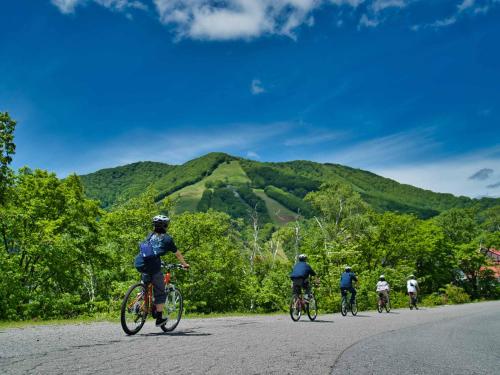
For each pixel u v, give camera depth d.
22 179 28.23
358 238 49.22
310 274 14.16
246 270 42.50
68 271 28.80
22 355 5.08
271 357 5.41
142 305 7.56
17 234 27.47
